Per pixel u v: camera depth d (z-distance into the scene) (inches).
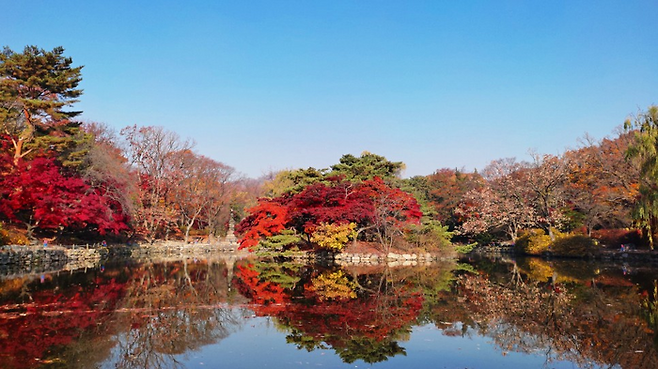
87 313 559.8
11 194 1117.7
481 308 617.9
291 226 1454.2
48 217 1125.1
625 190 1470.2
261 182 3432.6
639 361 390.0
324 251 1398.9
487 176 2000.5
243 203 2554.1
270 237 1373.0
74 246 1263.5
